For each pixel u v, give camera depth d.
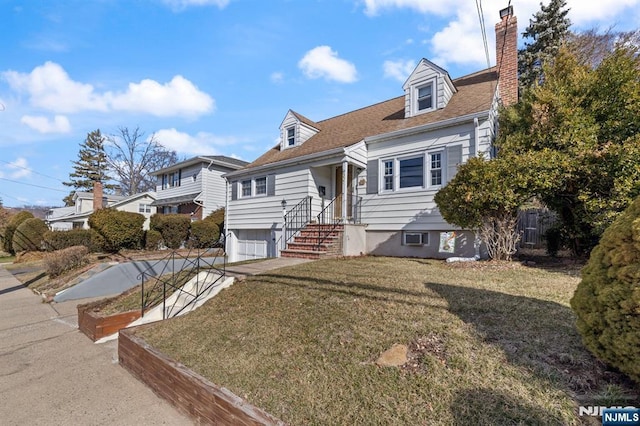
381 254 9.84
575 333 2.76
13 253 22.38
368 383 2.45
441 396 2.18
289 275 5.79
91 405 3.12
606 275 2.13
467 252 8.13
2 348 4.98
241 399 2.42
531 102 7.36
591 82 6.60
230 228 14.31
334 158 10.09
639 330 1.85
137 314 5.64
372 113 12.73
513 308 3.43
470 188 6.43
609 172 5.77
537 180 6.05
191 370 2.98
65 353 4.69
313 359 2.92
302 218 11.05
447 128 8.69
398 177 9.66
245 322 4.03
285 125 13.71
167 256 12.56
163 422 2.78
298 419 2.19
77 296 9.03
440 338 2.88
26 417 2.95
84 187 41.09
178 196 22.33
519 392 2.11
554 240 7.78
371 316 3.52
